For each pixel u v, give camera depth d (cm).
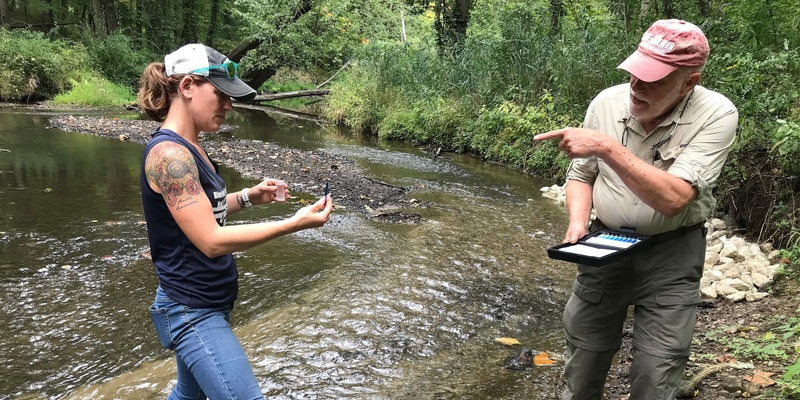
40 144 1019
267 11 1895
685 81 195
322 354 341
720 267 454
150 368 325
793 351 310
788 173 512
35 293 413
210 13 2948
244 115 1730
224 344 199
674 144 207
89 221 584
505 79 1113
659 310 214
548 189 824
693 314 215
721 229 560
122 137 1121
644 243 204
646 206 212
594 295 228
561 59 976
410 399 297
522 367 332
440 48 1416
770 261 462
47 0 2623
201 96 200
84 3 2562
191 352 199
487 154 1065
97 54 2108
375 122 1427
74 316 382
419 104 1298
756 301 397
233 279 209
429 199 750
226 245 190
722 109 202
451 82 1259
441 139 1205
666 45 190
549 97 964
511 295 441
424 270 484
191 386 221
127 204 653
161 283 203
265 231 193
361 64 1617
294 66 2064
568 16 1167
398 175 901
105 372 320
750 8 693
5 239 521
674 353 211
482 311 411
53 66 1869
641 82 198
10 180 750
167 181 188
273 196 243
